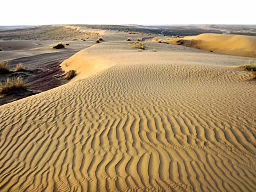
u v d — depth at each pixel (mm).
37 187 3195
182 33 136000
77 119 5203
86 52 20703
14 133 4688
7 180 3369
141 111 5461
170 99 6266
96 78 9211
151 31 132250
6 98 10023
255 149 3791
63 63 19734
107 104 6082
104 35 50281
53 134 4586
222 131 4328
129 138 4273
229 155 3664
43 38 65250
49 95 7117
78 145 4152
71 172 3447
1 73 15258
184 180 3166
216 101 5930
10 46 36250
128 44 29312
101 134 4477
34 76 15438
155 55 17938
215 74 9438
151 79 8969
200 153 3730
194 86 7758
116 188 3064
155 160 3604
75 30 82375
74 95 7016
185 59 15844
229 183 3109
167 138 4199
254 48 32000
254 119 4738
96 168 3496
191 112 5246
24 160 3820
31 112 5688
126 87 7805
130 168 3445
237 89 7117
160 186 3068
